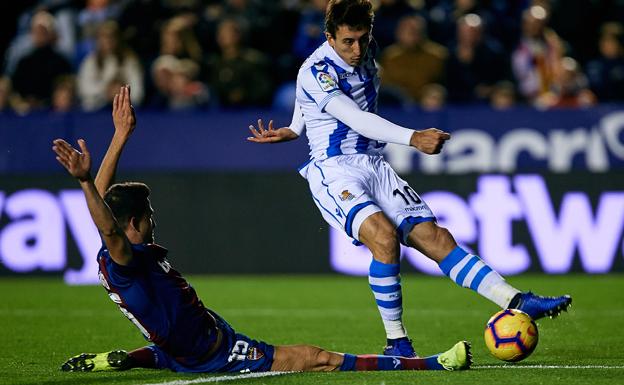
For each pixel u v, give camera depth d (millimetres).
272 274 46812
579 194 45906
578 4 61625
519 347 21688
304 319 33594
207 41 57406
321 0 56031
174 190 46688
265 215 46875
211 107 52469
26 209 46062
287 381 20766
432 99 50000
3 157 46000
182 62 53281
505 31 58750
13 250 46031
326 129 23984
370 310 35938
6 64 62188
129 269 20578
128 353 22516
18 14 64438
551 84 55719
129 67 53594
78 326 31703
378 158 24219
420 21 53844
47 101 53875
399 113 46156
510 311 22062
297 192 46750
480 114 46156
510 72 54625
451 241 23375
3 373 22719
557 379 21062
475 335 29578
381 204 23750
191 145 46656
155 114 46625
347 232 23250
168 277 21188
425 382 20641
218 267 46781
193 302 21359
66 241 45875
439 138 21750
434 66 53625
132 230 21281
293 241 46844
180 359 21641
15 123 46000
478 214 45875
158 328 21047
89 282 45438
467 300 38281
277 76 55688
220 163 46750
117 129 22875
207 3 60844
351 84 23844
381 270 22625
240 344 21797
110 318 33656
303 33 55781
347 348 27422
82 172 19359
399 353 22844
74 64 58219
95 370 22484
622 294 39562
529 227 45812
